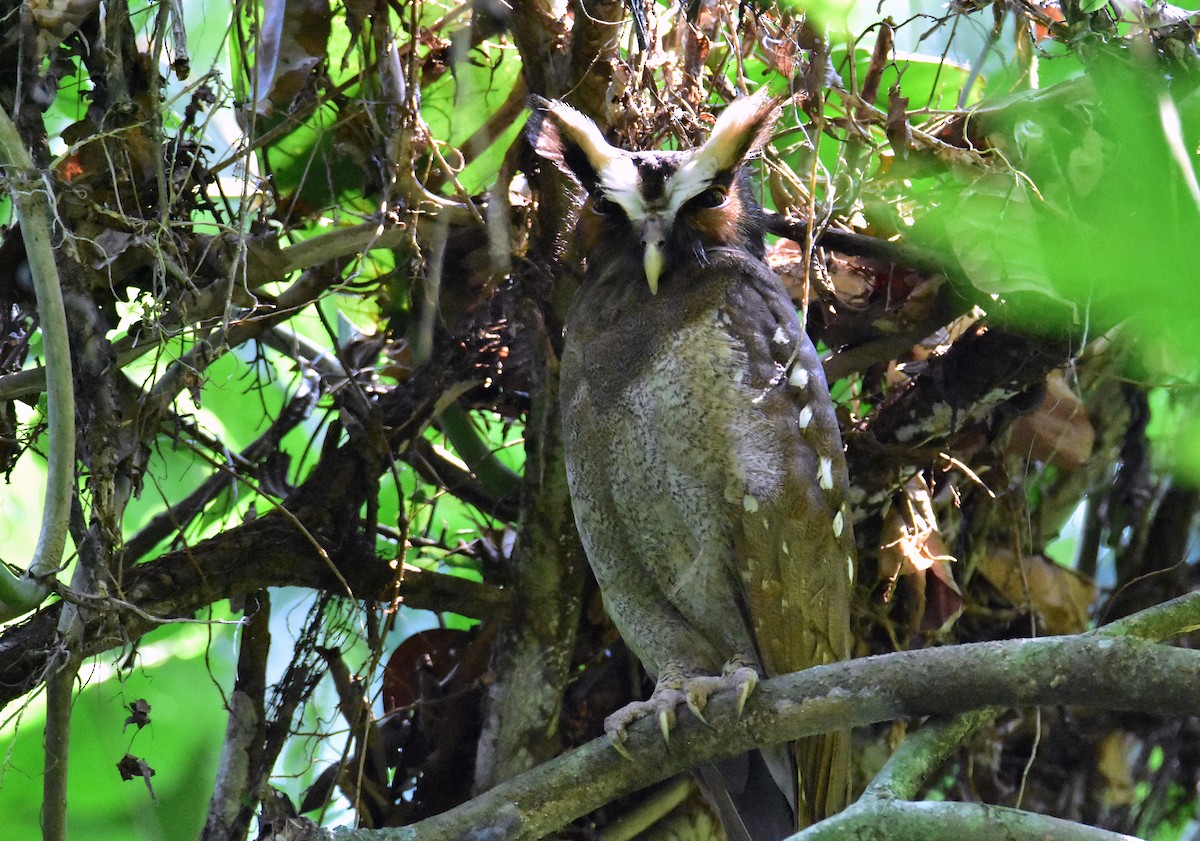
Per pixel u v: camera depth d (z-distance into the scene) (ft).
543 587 24.62
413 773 26.18
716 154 20.79
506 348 25.84
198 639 29.81
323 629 26.05
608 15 22.30
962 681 15.74
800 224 23.36
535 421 24.41
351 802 25.20
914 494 25.26
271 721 24.02
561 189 23.61
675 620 22.07
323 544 23.73
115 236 21.42
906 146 21.98
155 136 19.85
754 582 19.75
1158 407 28.86
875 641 25.75
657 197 20.62
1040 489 27.45
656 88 23.77
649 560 21.35
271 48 22.66
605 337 20.90
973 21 23.07
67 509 17.42
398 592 23.80
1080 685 15.06
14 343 23.12
